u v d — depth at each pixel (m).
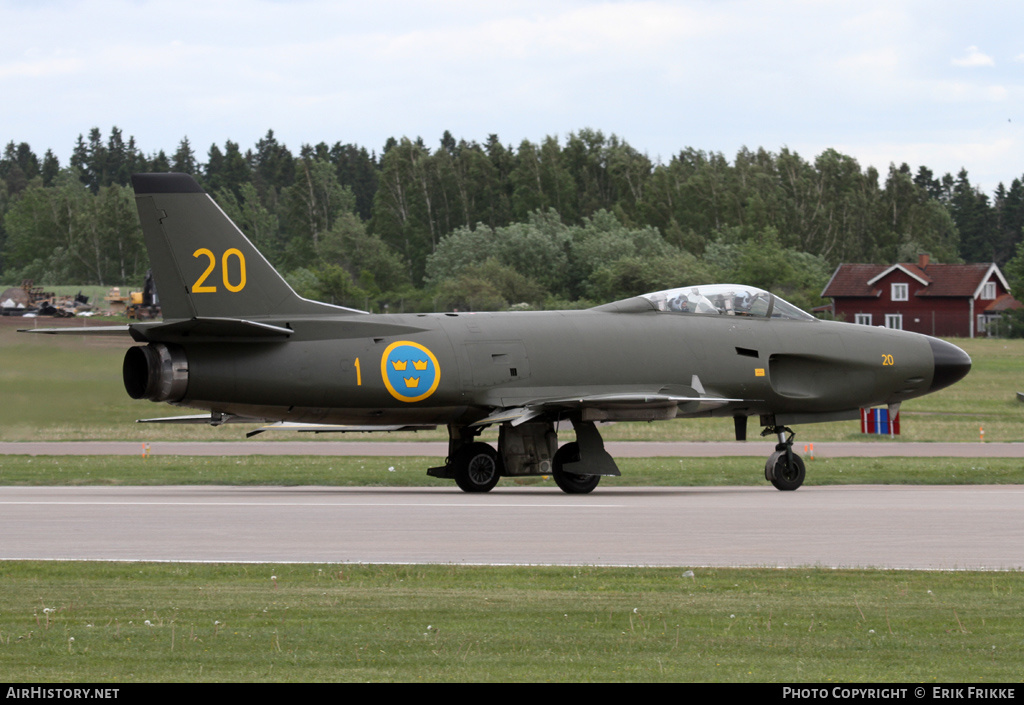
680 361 80.00
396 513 60.38
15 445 120.62
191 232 69.88
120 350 112.75
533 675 28.05
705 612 35.25
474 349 75.25
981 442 128.50
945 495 72.44
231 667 28.73
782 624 33.66
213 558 45.25
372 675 28.03
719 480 85.56
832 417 84.69
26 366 103.88
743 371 81.19
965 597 37.59
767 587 39.25
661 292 83.31
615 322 80.25
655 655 30.05
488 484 77.25
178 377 68.75
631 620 34.00
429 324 75.50
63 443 124.31
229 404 70.88
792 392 83.19
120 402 98.62
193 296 70.00
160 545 48.56
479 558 45.16
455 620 34.06
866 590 38.78
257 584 39.75
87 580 40.53
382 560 44.69
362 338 73.00
